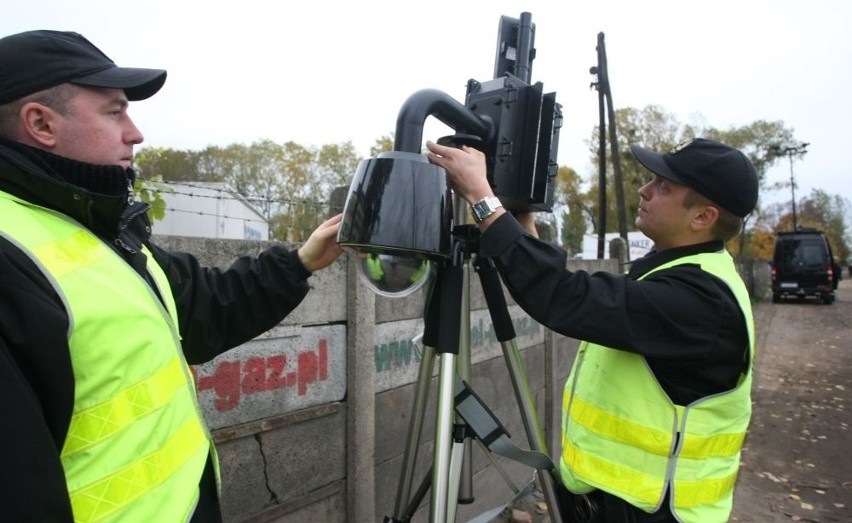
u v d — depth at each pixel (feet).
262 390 6.64
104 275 3.35
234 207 29.25
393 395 8.62
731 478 5.14
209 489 4.08
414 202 4.09
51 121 3.53
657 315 4.40
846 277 173.58
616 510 4.97
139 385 3.33
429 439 9.32
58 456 2.80
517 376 5.59
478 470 10.85
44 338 2.84
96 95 3.67
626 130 101.24
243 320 5.09
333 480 7.56
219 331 5.02
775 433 19.36
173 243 5.80
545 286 4.36
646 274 5.46
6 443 2.62
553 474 5.75
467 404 4.90
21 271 2.94
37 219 3.27
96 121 3.66
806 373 29.27
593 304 4.35
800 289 67.97
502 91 4.96
